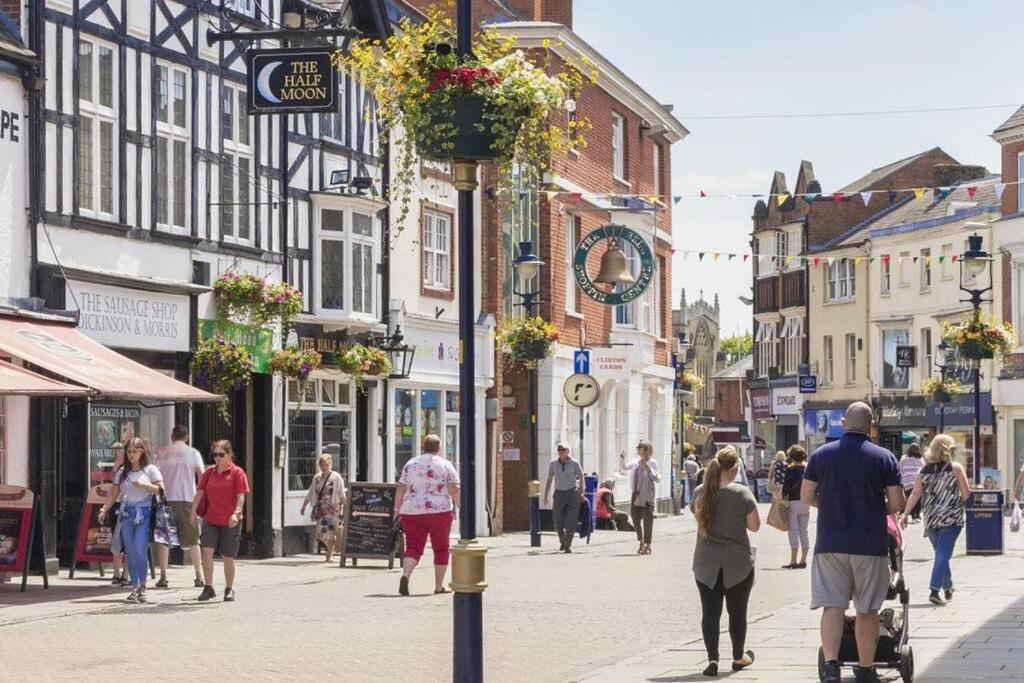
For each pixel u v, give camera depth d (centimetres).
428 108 1282
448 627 1934
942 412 6856
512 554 3456
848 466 1323
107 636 1830
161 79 2927
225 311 3100
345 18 3528
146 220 2870
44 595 2300
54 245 2616
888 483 1320
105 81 2770
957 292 7256
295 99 2833
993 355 4288
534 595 2392
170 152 2956
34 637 1814
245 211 3206
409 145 1356
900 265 7781
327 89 2828
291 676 1513
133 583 2236
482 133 1275
